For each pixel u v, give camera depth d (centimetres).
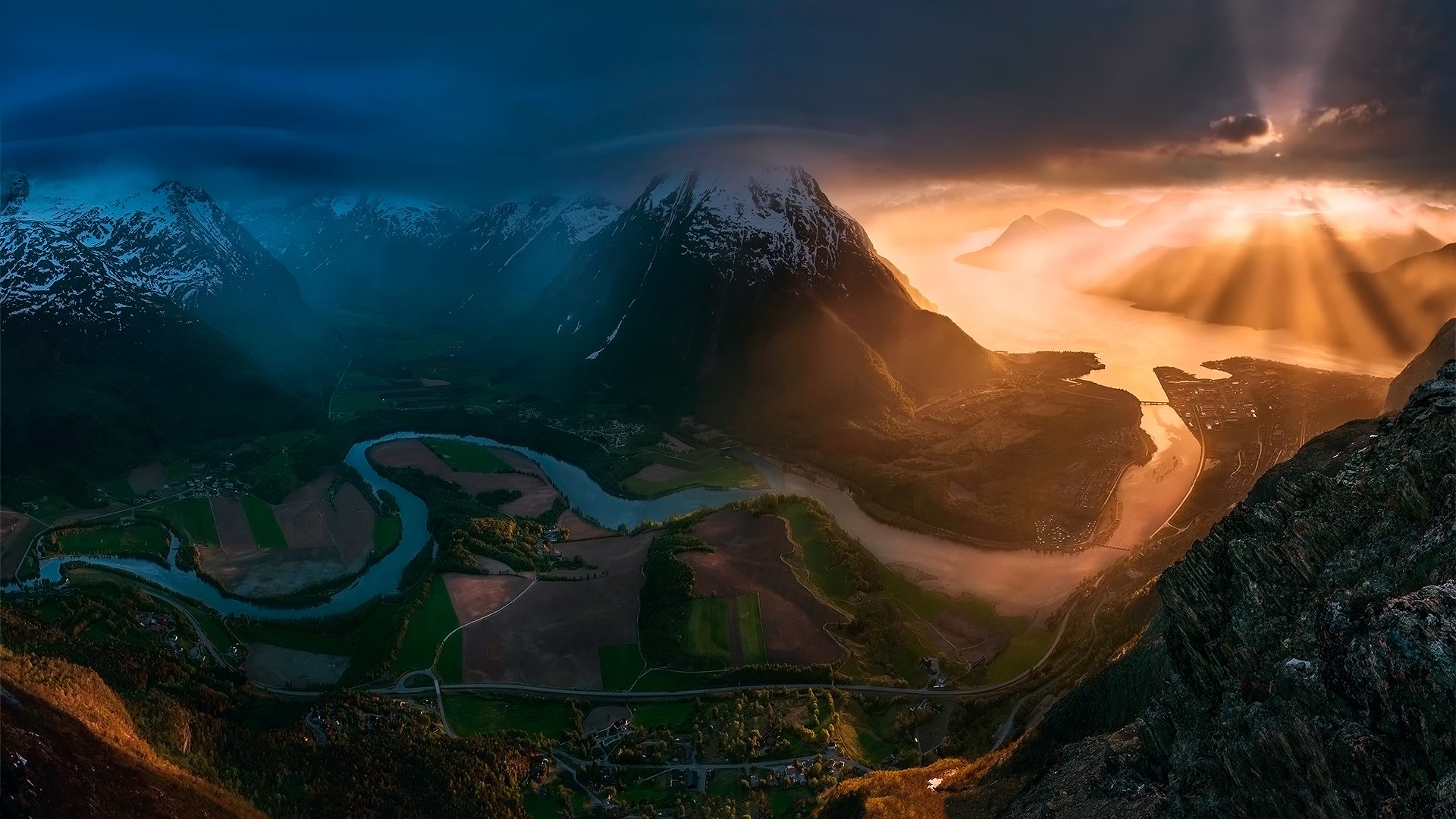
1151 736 9650
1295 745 7038
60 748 11519
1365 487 8612
